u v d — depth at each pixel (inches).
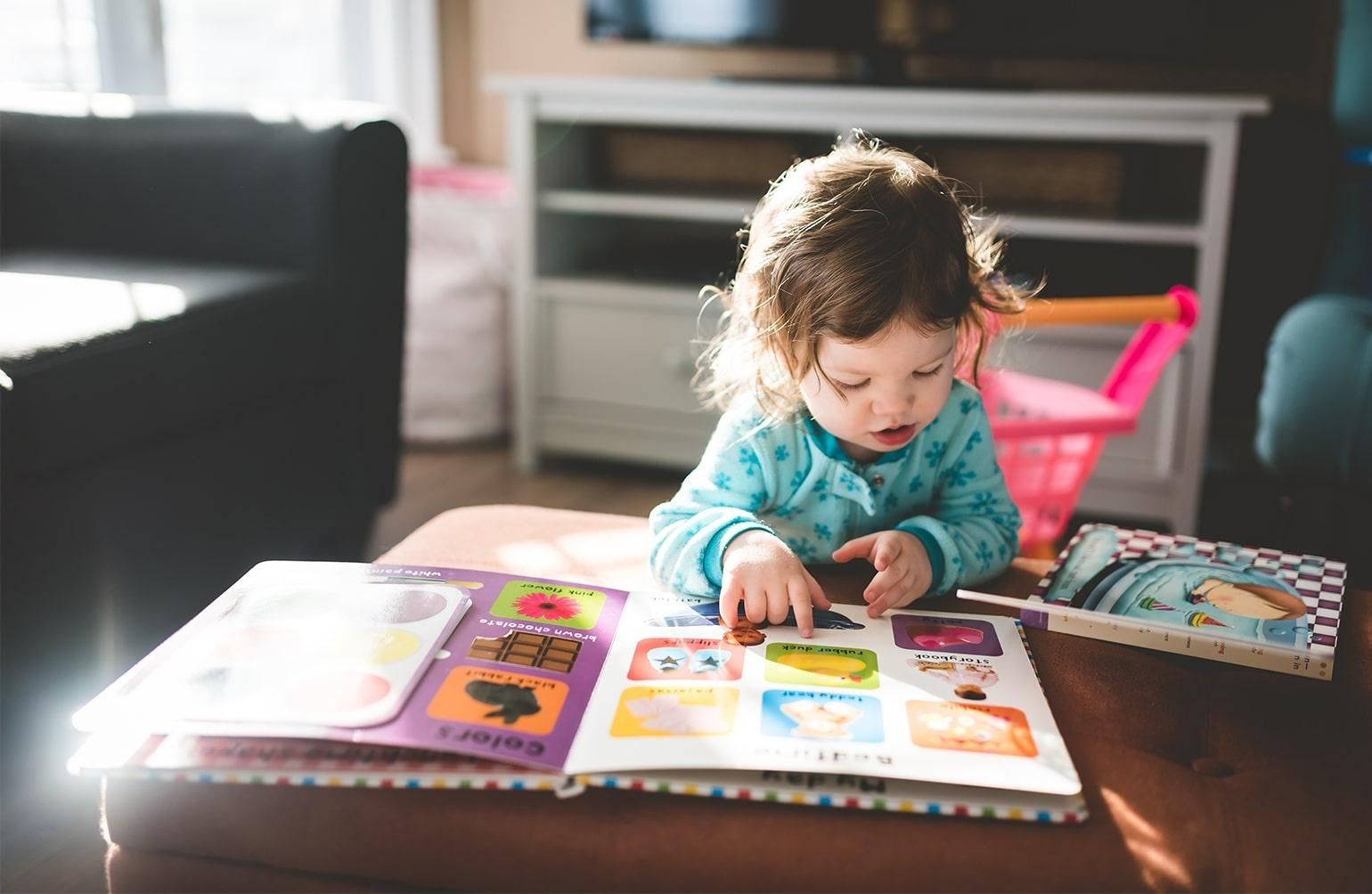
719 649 27.9
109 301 54.3
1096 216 83.8
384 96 114.1
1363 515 74.8
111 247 70.8
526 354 91.2
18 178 71.2
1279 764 25.1
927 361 30.0
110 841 24.9
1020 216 83.2
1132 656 29.5
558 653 27.1
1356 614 32.6
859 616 30.3
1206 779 24.5
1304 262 90.8
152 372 52.5
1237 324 93.8
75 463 48.4
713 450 35.1
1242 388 95.2
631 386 89.6
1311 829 22.9
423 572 31.4
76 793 44.9
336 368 68.8
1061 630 30.7
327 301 67.3
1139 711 27.0
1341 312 59.0
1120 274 87.2
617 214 103.7
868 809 23.0
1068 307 51.8
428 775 22.9
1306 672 28.8
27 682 46.5
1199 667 29.4
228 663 25.8
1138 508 80.7
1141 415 79.7
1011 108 77.3
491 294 96.7
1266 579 32.8
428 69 114.3
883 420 30.7
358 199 68.2
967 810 22.7
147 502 53.4
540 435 92.5
